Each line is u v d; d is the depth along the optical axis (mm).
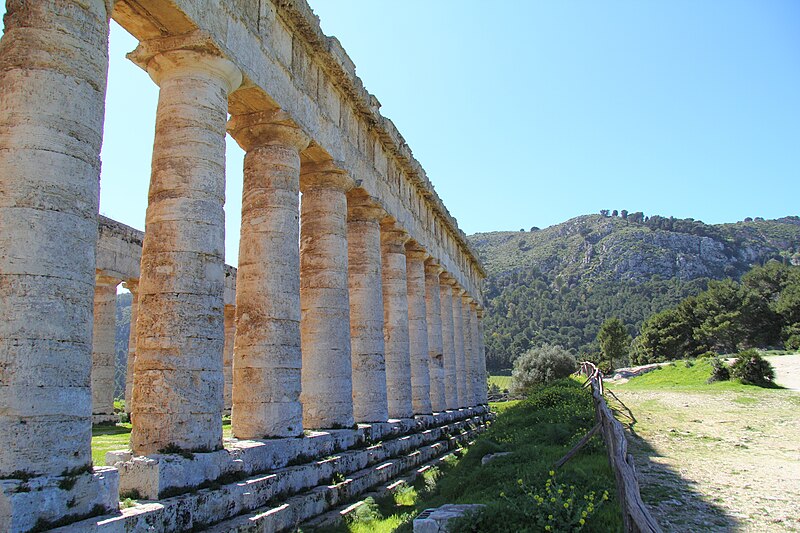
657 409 26625
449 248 39656
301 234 20609
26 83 9578
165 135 13250
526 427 21781
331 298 19750
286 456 14789
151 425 11766
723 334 76312
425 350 30250
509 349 157625
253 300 16047
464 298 46906
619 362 92312
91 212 10031
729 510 10523
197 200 12891
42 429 8734
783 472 13773
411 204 30062
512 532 9391
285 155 17141
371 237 24016
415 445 23969
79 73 10023
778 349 72000
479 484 13930
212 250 12984
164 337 12125
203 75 13602
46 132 9516
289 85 17266
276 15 16891
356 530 13367
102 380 29031
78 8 10188
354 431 19062
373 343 22984
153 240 12727
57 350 9125
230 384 36250
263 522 11961
